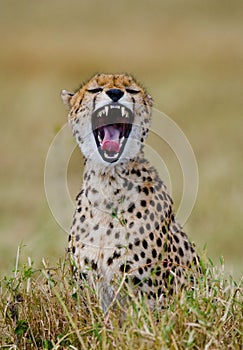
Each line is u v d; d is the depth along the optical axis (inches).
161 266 439.5
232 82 1370.6
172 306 411.2
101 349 398.9
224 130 1101.7
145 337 384.2
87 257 435.8
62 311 430.9
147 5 2193.7
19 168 976.9
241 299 435.2
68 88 1389.0
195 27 1855.3
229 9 2015.3
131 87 456.1
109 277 433.4
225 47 1610.5
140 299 413.4
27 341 430.3
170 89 1331.2
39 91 1342.3
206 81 1386.6
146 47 1668.3
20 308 437.4
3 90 1362.0
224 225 713.6
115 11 2177.7
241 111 1210.6
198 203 763.4
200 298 417.1
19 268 496.1
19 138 1103.0
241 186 815.7
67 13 2144.4
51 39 1774.1
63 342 417.4
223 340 403.9
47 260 459.5
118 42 1742.1
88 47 1669.5
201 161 943.7
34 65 1549.0
